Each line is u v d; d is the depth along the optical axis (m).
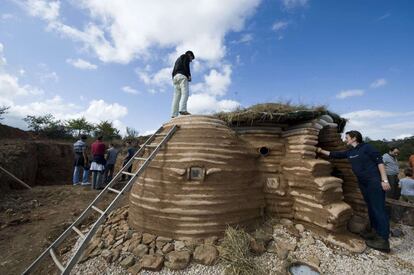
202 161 3.81
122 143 17.19
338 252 3.55
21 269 3.61
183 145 4.01
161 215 3.72
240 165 4.11
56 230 4.88
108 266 3.26
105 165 9.09
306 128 4.48
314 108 4.60
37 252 4.08
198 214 3.61
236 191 3.93
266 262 3.28
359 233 4.06
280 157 4.73
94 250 3.65
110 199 7.16
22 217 5.61
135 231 3.98
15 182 8.59
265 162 4.67
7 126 15.71
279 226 4.13
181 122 4.51
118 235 3.99
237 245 3.29
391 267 3.33
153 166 4.07
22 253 4.05
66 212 6.04
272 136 4.88
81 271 3.23
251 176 4.29
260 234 3.80
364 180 3.96
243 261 3.12
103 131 26.03
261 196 4.40
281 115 4.47
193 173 3.77
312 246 3.65
